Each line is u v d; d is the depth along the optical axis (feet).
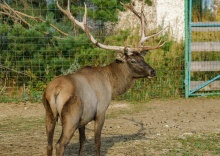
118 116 40.57
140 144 31.91
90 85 26.45
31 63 46.73
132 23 54.54
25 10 48.39
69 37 46.09
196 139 33.12
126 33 47.62
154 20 59.52
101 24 49.96
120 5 47.19
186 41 47.75
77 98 24.59
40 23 47.19
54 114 24.26
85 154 29.91
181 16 59.67
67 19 47.67
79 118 24.86
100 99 27.02
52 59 46.62
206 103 45.65
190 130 35.78
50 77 46.80
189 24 47.78
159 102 46.19
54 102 24.17
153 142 32.40
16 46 46.32
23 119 39.60
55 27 46.26
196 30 48.24
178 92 48.55
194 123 38.09
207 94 48.42
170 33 55.21
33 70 46.96
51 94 24.26
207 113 41.68
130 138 33.50
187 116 40.55
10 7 47.19
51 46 46.93
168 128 36.42
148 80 48.39
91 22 50.06
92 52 46.26
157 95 47.93
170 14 59.72
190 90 48.32
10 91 46.73
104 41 47.91
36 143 32.19
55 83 24.68
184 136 33.83
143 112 42.11
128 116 40.57
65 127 24.23
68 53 47.09
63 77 25.27
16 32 45.83
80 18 48.21
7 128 36.55
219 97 48.06
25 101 45.32
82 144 28.30
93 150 30.78
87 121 26.11
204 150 30.50
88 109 25.75
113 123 38.09
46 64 46.73
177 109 43.27
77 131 35.55
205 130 35.76
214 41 49.67
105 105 27.37
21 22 48.19
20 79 47.42
